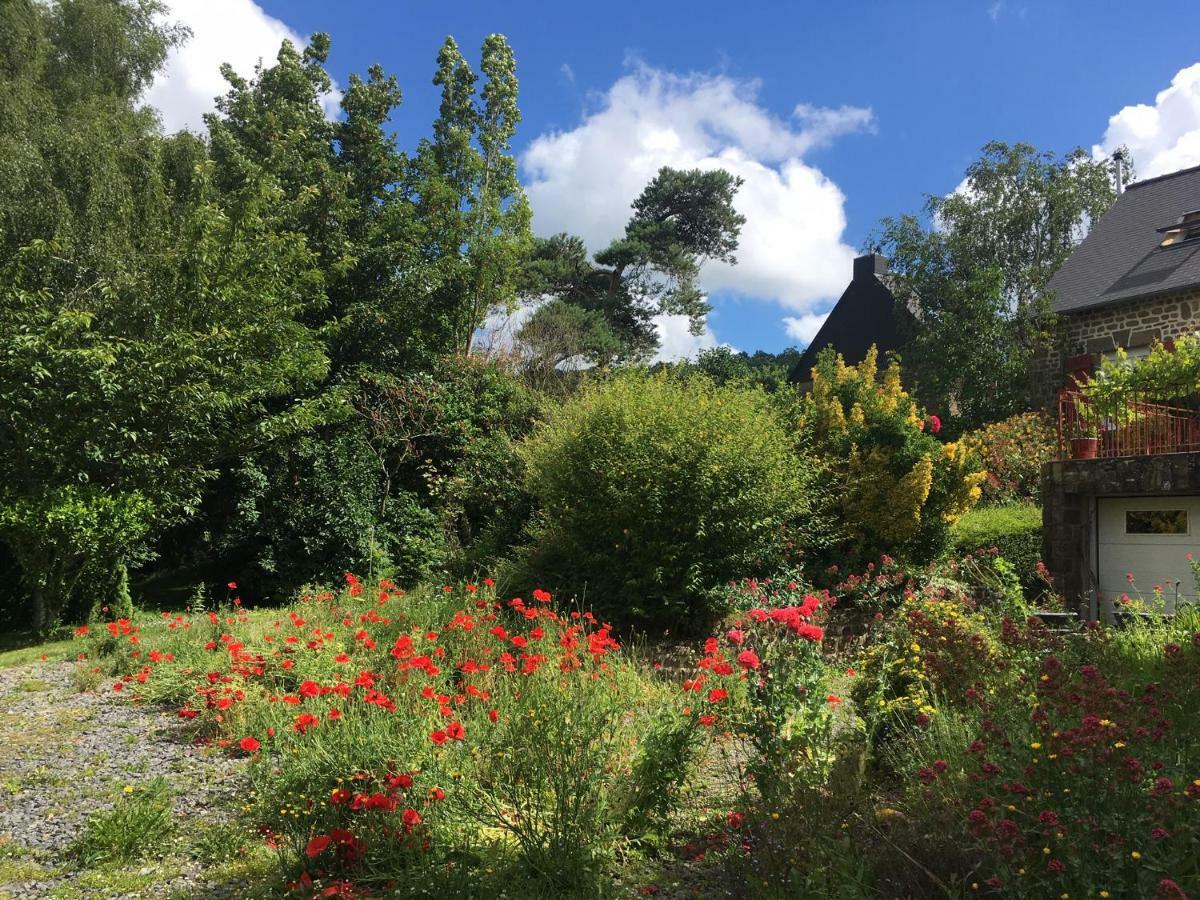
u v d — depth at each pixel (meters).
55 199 11.64
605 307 28.66
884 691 4.21
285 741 4.16
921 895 2.55
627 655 6.99
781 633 4.02
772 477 8.55
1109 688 3.09
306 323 14.52
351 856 3.13
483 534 11.87
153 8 17.97
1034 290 17.94
